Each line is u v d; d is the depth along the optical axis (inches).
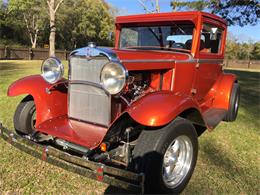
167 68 146.8
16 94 152.3
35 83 154.2
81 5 1517.0
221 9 652.1
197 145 134.1
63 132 132.1
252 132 203.6
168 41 175.9
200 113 133.6
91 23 1557.6
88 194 121.8
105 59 125.3
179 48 172.2
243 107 276.5
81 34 1568.7
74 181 131.1
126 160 119.0
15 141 132.8
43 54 1114.7
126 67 125.0
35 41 1446.9
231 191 126.2
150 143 113.2
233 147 174.7
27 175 133.6
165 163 121.7
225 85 213.3
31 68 568.4
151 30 181.5
